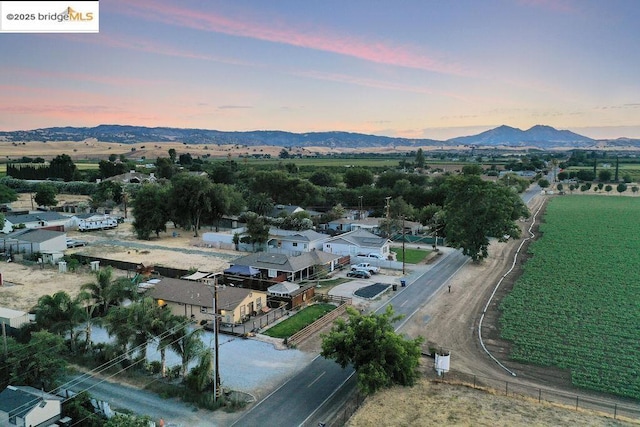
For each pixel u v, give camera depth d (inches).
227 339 1973.4
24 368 1443.2
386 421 1373.0
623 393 1539.1
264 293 2422.5
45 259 3129.9
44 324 1689.2
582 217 5398.6
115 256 3383.4
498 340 1987.0
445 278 2933.1
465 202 3297.2
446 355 1717.5
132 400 1480.1
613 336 2009.1
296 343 1937.7
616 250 3663.9
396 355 1513.3
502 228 3255.4
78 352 1761.8
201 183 4288.9
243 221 4749.0
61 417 1339.8
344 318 2244.1
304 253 3068.4
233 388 1573.6
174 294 2217.0
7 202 5452.8
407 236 4175.7
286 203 5905.5
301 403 1483.8
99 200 5649.6
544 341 1964.8
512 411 1432.1
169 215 4222.4
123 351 1652.3
